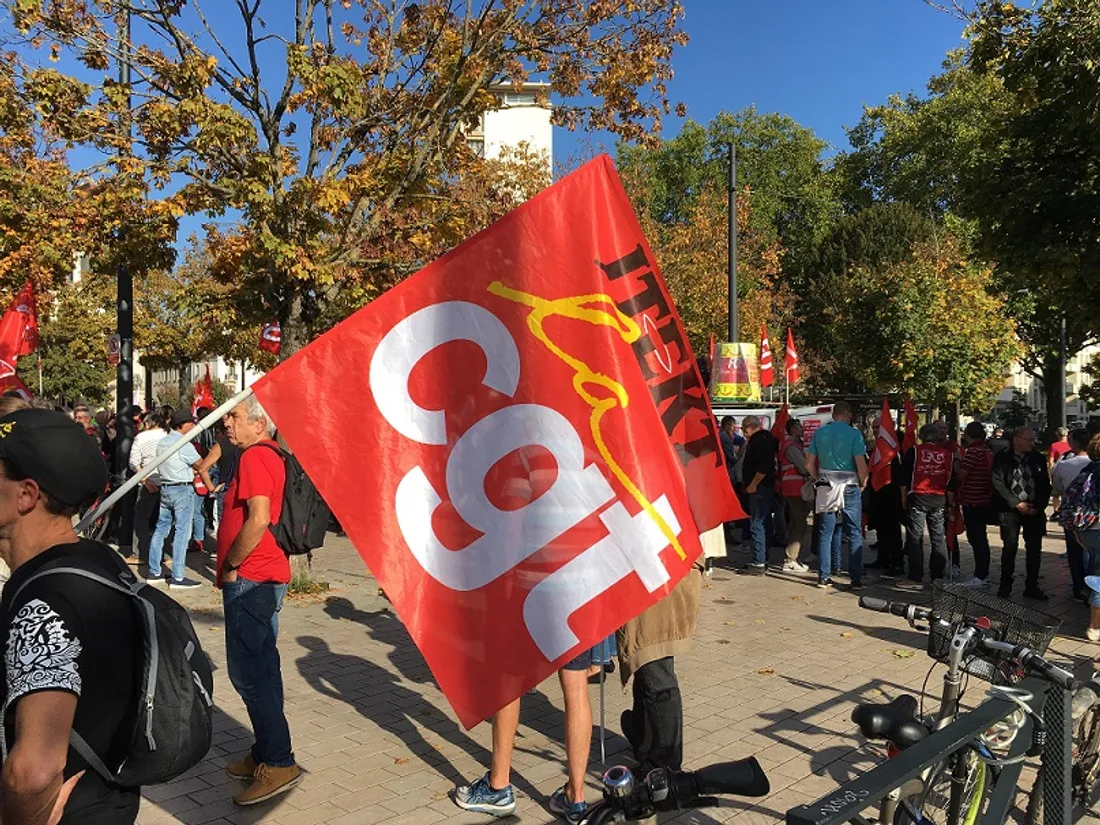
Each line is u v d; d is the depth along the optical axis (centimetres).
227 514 414
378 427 273
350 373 274
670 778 222
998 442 1260
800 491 1005
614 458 275
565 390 277
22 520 190
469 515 271
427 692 576
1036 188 848
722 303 3044
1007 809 317
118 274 1094
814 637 713
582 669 382
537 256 281
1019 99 894
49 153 864
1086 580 458
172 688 189
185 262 2667
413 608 264
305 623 758
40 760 160
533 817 395
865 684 588
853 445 919
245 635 406
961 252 3048
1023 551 1213
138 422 1378
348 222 924
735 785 221
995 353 2875
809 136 4841
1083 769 401
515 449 275
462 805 399
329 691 578
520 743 486
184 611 209
